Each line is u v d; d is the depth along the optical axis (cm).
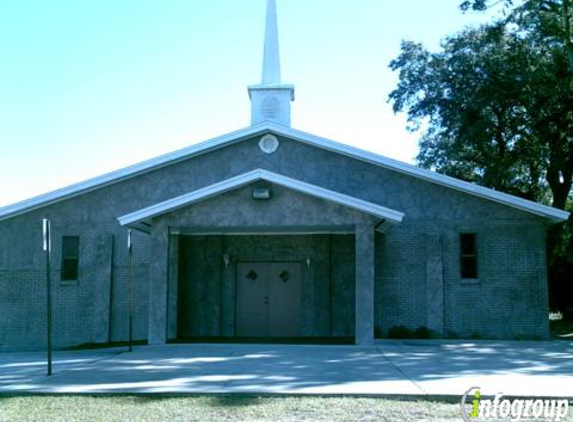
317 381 1083
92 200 2284
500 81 3159
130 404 906
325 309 2241
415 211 2186
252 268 2311
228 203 1828
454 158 3719
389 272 2166
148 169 2270
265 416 826
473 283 2139
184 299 2289
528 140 3362
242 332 2283
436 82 3481
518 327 2114
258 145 2280
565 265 3219
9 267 2278
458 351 1631
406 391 968
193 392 972
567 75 2894
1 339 2247
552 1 2616
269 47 2683
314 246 2270
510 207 2164
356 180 2225
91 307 2236
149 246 2247
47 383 1086
